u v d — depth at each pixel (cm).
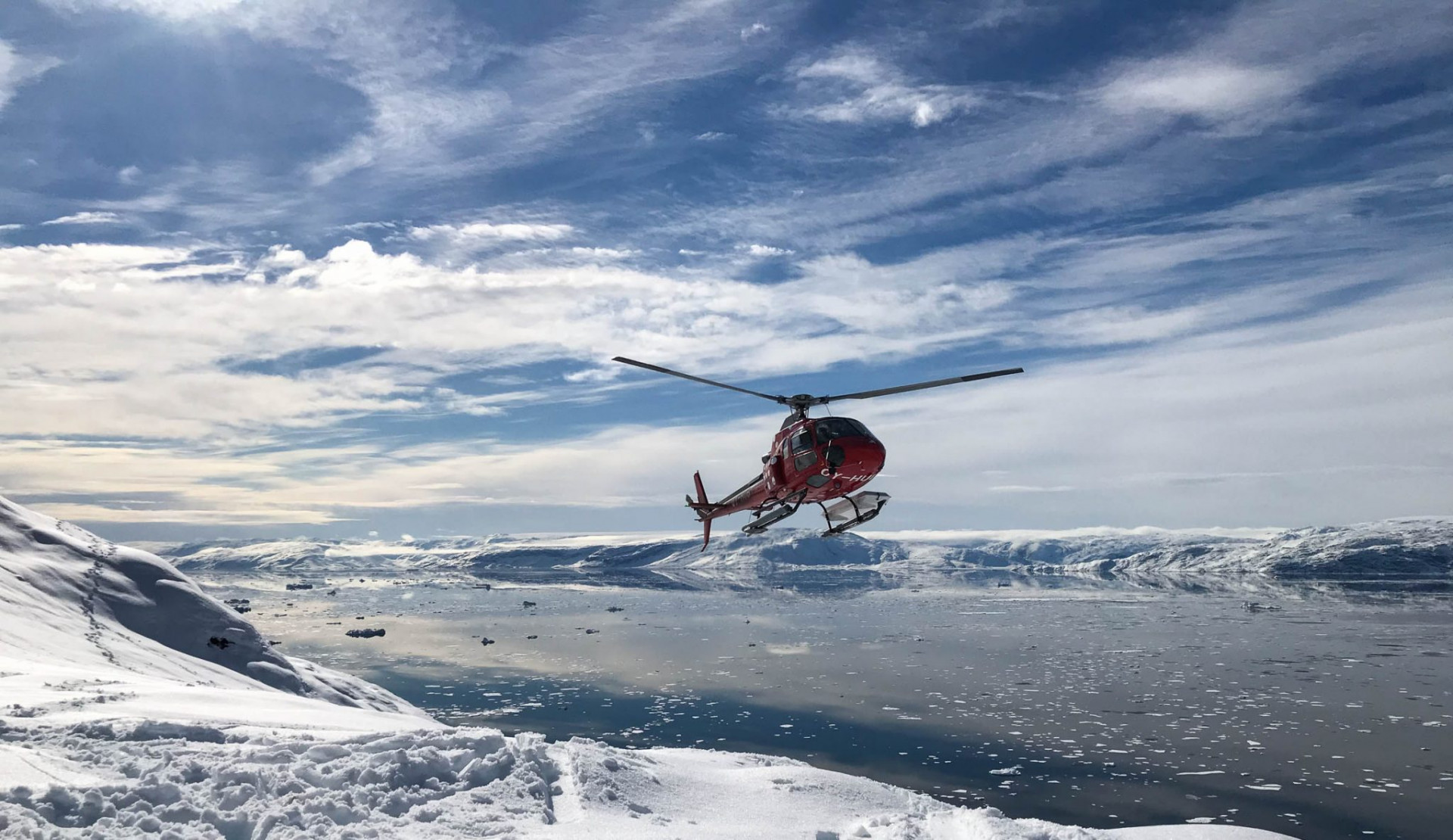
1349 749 6175
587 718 7738
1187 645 12450
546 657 11794
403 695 8931
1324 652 11238
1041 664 10750
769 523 1998
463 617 18688
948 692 8888
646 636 14575
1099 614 18475
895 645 13012
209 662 4547
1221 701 8044
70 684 1792
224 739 1248
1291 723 7000
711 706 8256
